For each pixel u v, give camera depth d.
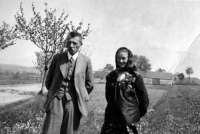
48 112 2.15
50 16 12.33
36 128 3.16
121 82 2.00
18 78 30.94
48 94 2.18
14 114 4.09
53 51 12.20
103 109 4.20
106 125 2.06
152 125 2.98
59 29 12.28
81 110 2.10
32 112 4.41
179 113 3.15
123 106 1.93
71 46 2.14
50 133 2.06
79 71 2.15
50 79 2.34
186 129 2.74
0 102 7.31
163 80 26.19
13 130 3.06
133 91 2.00
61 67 2.16
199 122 2.88
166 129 2.81
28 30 12.12
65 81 2.15
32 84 25.77
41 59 18.05
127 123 1.89
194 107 3.14
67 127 2.13
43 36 12.23
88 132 3.00
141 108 2.08
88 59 2.31
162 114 3.29
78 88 2.14
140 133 2.72
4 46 13.27
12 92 13.50
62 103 2.13
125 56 2.03
